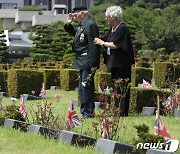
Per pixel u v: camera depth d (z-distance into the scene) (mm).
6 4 151500
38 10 136375
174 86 15094
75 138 9812
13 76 20391
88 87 13445
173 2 120188
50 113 11352
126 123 12281
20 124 11406
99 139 9383
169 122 12852
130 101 14828
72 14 13836
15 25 134750
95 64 13367
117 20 13383
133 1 127188
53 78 26062
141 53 65625
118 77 13516
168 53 78250
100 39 13438
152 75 24156
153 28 78562
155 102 14773
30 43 77188
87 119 12938
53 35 66938
